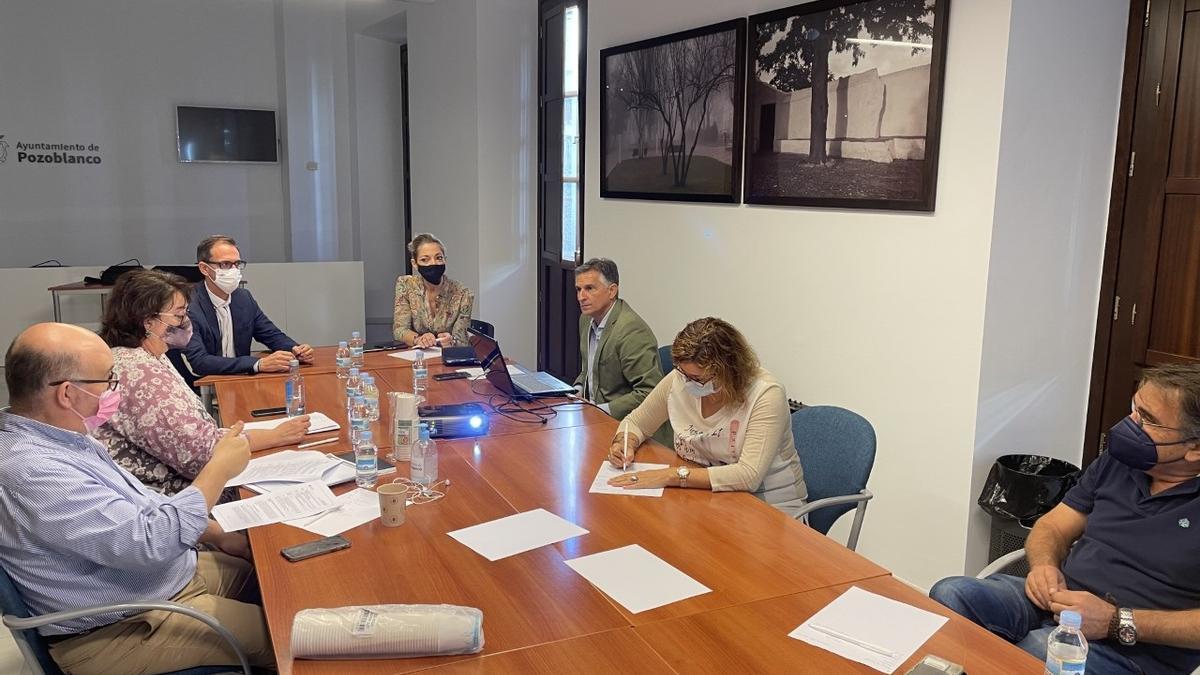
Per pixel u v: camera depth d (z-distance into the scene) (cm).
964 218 306
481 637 153
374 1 815
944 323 317
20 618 173
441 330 460
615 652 154
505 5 646
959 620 168
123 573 188
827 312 372
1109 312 319
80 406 187
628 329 339
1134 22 304
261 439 268
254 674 204
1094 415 327
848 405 365
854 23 345
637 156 499
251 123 866
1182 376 193
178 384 252
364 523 211
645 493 235
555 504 226
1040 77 294
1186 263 289
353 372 363
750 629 163
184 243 866
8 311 642
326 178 895
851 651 156
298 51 859
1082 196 312
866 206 346
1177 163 291
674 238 472
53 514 176
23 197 796
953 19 305
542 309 686
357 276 744
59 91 797
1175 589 194
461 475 247
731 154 421
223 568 226
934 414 325
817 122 368
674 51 456
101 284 643
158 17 824
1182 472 197
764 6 396
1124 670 187
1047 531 224
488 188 664
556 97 625
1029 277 308
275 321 720
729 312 433
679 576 185
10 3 770
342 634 151
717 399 254
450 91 692
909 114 323
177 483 252
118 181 830
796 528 213
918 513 335
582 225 588
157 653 192
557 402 334
